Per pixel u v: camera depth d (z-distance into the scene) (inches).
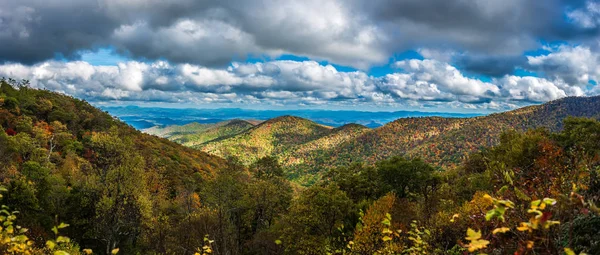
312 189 1078.4
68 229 1104.2
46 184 1136.2
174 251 880.9
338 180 1825.8
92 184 1163.9
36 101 2974.9
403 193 1768.0
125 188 1137.4
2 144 1471.5
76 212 1156.5
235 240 867.4
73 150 2074.3
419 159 1774.1
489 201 101.5
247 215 1330.0
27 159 1624.0
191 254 776.3
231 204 1299.2
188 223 958.4
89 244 1129.4
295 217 1048.2
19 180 959.0
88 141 2434.8
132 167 1191.6
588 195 162.4
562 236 195.9
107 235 1066.7
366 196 1743.4
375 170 1936.5
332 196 1041.5
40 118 2844.5
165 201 1521.9
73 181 1371.8
